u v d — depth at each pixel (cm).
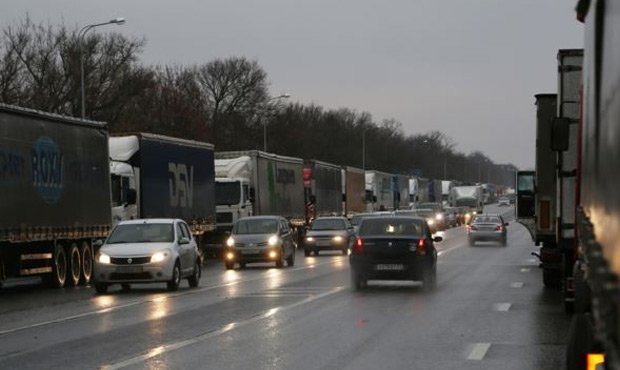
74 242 4197
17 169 3628
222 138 14938
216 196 6638
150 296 3369
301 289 3581
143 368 1684
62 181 4038
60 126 4050
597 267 794
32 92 9325
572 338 1215
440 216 11688
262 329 2281
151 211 5169
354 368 1675
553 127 2022
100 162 4466
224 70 15775
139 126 10950
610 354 712
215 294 3406
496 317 2534
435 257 3591
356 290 3491
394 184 12475
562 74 2542
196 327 2334
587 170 1128
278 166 7469
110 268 3550
